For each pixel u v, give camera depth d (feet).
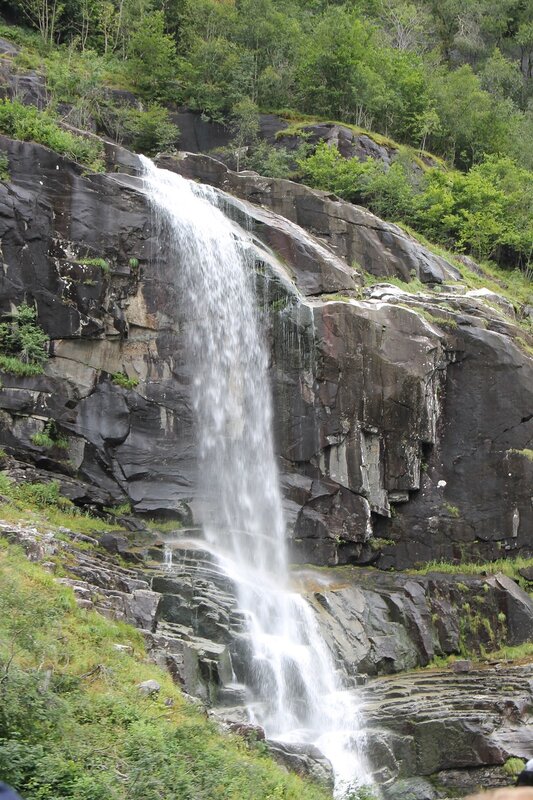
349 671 85.56
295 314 106.01
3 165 96.27
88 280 96.89
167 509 95.30
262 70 171.83
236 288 107.76
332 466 103.96
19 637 53.88
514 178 173.27
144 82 161.17
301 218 126.21
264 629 82.12
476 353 111.14
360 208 130.62
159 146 152.66
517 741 75.82
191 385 101.65
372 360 105.60
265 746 59.88
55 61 148.15
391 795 71.15
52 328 94.79
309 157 156.97
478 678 85.56
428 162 176.35
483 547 108.06
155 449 98.22
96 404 95.91
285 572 97.76
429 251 138.00
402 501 106.83
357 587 96.89
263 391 105.29
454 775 75.00
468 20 240.73
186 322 103.19
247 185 127.24
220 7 177.17
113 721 50.98
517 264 168.45
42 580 64.23
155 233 102.94
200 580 79.30
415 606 96.17
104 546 81.30
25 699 46.39
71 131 111.45
